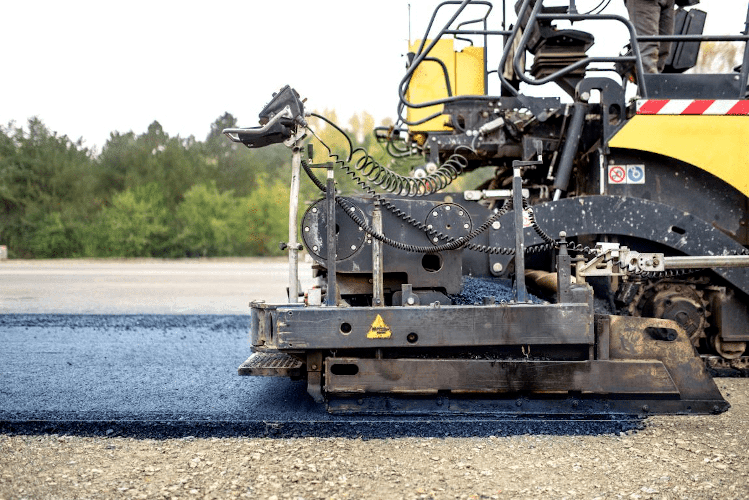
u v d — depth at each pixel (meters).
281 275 17.06
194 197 40.22
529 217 3.95
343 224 3.62
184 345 6.24
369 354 3.38
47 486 2.63
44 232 41.16
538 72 4.84
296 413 3.65
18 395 4.14
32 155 46.97
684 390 3.36
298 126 3.55
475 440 3.23
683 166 4.36
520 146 4.99
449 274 3.66
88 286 13.23
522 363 3.28
